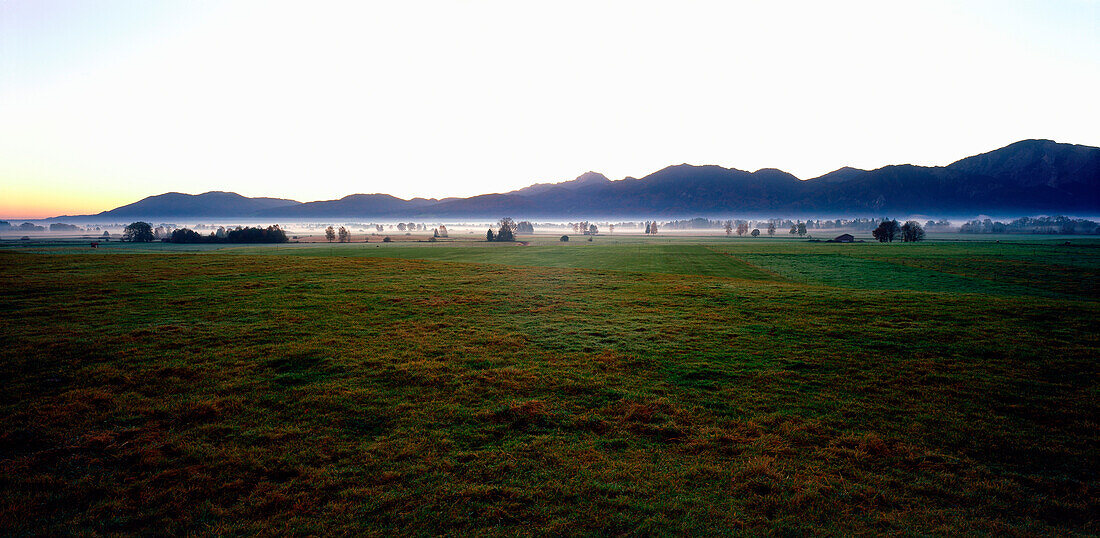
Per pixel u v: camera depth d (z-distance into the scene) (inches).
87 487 354.9
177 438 424.8
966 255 3513.8
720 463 403.5
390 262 1759.4
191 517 330.3
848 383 572.4
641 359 653.9
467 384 555.8
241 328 772.0
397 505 346.0
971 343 713.6
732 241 7657.5
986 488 372.8
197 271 1403.8
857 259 3312.0
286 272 1424.7
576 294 1146.0
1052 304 968.9
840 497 361.4
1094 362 630.5
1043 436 448.1
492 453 411.8
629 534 321.4
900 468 398.6
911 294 1127.0
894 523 334.6
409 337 743.7
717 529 327.3
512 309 966.4
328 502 347.9
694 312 948.0
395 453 410.0
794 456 415.5
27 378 544.4
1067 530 327.3
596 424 466.0
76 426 441.1
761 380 582.9
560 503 350.6
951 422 474.6
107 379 547.8
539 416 480.1
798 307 983.0
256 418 466.6
